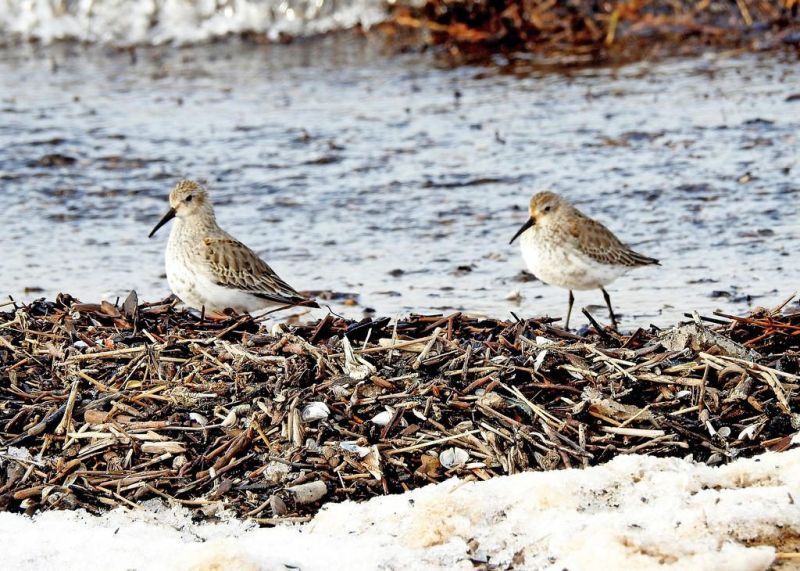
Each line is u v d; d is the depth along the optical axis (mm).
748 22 25547
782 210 16656
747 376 9648
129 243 16688
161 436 9195
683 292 14242
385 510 8219
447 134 20578
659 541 7379
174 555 7609
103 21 27969
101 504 8711
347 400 9445
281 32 27391
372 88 23484
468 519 7926
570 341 10492
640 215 16812
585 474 8312
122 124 21844
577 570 7250
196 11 27906
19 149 20469
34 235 17016
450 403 9383
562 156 19266
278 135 20953
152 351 10211
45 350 10469
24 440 9281
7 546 7965
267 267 13281
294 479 8781
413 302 14250
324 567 7500
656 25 25641
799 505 7770
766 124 20062
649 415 9281
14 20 28328
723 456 8977
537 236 13836
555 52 25125
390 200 17906
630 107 21406
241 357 10039
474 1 26281
